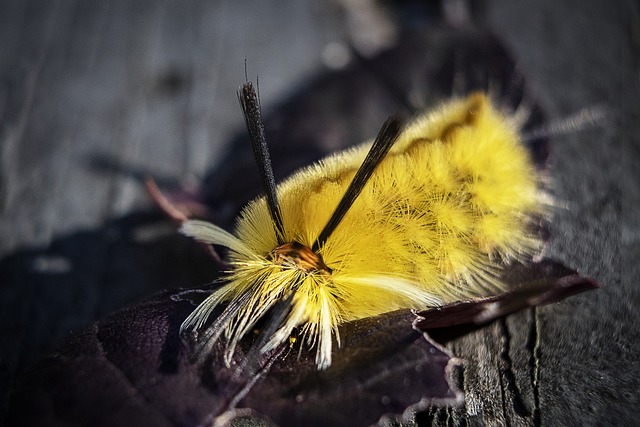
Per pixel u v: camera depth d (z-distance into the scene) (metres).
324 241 0.10
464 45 0.12
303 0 0.14
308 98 0.12
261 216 0.10
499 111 0.12
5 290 0.12
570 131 0.12
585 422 0.10
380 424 0.10
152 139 0.13
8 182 0.12
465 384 0.10
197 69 0.13
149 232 0.12
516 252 0.10
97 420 0.09
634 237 0.11
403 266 0.10
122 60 0.14
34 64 0.14
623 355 0.10
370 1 0.14
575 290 0.10
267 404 0.09
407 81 0.12
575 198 0.12
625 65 0.13
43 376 0.09
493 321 0.11
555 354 0.10
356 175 0.10
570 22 0.13
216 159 0.13
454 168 0.10
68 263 0.12
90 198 0.12
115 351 0.09
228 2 0.14
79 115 0.13
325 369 0.09
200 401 0.09
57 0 0.14
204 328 0.09
